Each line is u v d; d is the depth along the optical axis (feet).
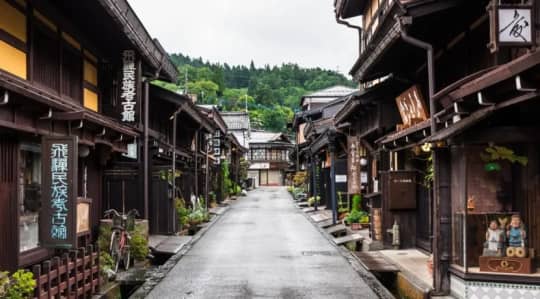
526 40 22.12
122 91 44.60
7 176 28.40
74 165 27.61
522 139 26.50
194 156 98.02
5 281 21.35
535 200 27.55
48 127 30.35
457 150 29.73
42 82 34.91
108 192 56.08
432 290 30.71
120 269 41.73
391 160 55.06
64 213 27.45
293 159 222.69
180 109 66.69
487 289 27.27
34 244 32.07
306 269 43.37
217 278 39.58
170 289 35.70
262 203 142.61
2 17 29.78
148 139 60.95
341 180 81.82
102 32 42.37
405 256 44.62
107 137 40.83
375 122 53.57
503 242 27.73
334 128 78.89
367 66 43.32
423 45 32.37
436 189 30.99
